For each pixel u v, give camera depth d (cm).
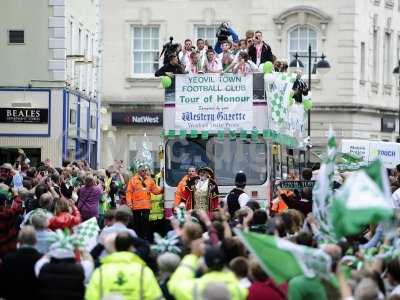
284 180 4828
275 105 4966
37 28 7650
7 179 5178
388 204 2197
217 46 5278
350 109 11350
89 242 3319
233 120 4988
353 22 11362
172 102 5019
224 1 11419
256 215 3212
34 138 7631
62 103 7650
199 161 5019
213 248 2459
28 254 2761
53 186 4888
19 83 7650
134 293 2550
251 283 2555
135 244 2945
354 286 2434
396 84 12362
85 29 8812
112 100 11431
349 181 2205
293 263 2445
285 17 11362
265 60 5278
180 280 2528
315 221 2892
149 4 11481
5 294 2770
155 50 11500
